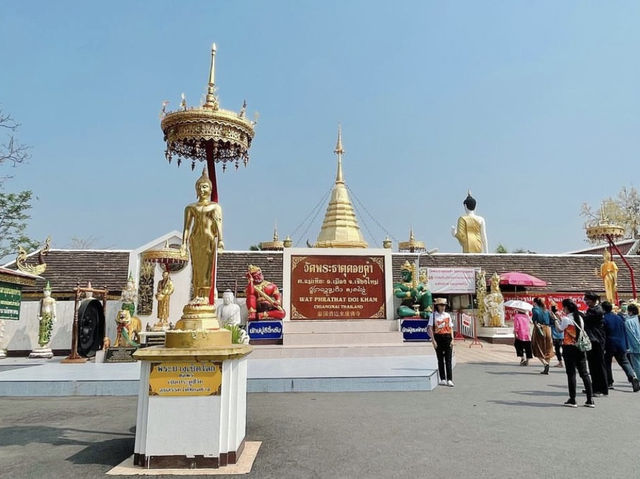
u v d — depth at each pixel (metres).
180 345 4.92
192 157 7.26
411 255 25.23
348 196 20.80
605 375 8.77
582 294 22.55
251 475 4.46
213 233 5.79
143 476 4.45
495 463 4.76
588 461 4.81
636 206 41.28
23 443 5.62
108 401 8.49
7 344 16.81
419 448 5.27
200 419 4.74
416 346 14.75
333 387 9.14
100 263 21.09
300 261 16.78
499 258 26.05
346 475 4.45
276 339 15.43
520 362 14.05
